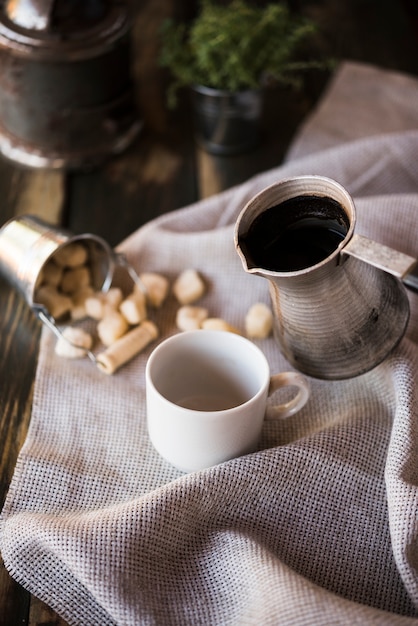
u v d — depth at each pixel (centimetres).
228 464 51
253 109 81
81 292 66
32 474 54
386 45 98
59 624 48
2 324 66
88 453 56
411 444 52
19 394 61
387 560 50
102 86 77
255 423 51
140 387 60
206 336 54
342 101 89
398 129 86
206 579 49
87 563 47
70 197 79
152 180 81
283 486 51
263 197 52
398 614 49
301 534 51
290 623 44
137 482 54
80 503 53
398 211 66
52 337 63
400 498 49
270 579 46
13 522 50
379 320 53
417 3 127
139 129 86
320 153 76
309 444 53
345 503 52
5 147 81
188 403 56
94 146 81
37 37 73
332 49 96
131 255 68
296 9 102
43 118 78
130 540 48
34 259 61
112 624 48
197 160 83
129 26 77
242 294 66
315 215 52
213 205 71
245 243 51
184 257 68
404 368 55
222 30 77
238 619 47
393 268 48
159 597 48
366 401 57
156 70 94
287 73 93
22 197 78
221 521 51
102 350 63
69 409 58
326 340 52
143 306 64
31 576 49
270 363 61
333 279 50
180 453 52
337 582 50
